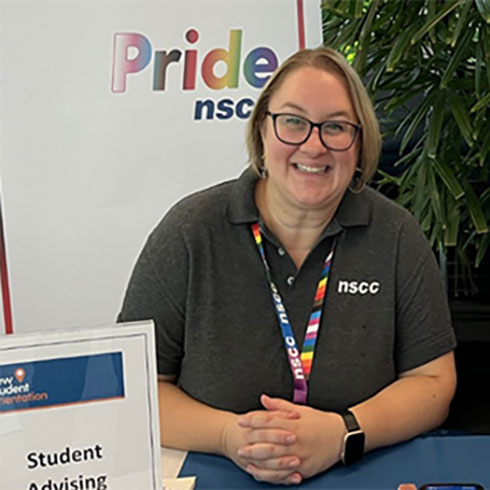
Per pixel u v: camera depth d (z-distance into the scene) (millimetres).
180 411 1192
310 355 1229
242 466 1062
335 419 1093
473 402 2760
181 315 1271
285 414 1068
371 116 1229
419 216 1954
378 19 1945
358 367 1231
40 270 1916
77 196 1892
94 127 1869
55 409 768
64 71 1849
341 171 1192
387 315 1259
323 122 1173
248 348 1235
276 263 1255
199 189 1896
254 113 1249
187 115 1878
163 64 1859
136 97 1865
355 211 1279
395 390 1229
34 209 1891
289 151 1175
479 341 2793
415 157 2291
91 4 1835
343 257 1268
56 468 766
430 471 1037
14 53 1835
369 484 1010
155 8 1843
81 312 1940
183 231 1272
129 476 785
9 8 1823
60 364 770
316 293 1250
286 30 1859
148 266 1293
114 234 1909
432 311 1291
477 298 2746
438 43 1948
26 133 1861
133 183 1895
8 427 757
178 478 1025
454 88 1980
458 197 1821
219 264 1259
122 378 786
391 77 2059
